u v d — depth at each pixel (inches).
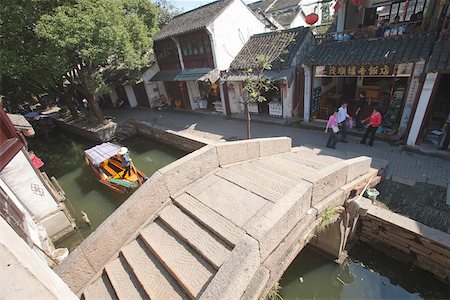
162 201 207.2
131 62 616.1
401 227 259.6
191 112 771.4
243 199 200.4
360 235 308.0
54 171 634.2
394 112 454.3
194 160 224.2
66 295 76.6
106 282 177.6
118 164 533.6
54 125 958.4
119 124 765.9
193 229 182.9
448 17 343.9
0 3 461.1
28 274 63.4
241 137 540.4
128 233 191.6
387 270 282.8
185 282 151.9
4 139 191.2
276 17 1133.1
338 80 594.2
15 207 250.8
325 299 273.0
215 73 635.5
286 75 509.7
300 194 170.7
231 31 635.5
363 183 267.6
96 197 487.5
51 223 365.1
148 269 171.2
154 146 687.1
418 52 361.7
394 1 461.1
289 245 167.9
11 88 749.9
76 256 171.3
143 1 679.7
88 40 506.6
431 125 426.6
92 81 615.2
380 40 419.2
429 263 258.4
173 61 770.2
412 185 319.6
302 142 470.3
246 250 132.0
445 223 265.6
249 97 457.4
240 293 127.3
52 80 629.6
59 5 522.3
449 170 335.9
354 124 482.9
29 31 519.2
